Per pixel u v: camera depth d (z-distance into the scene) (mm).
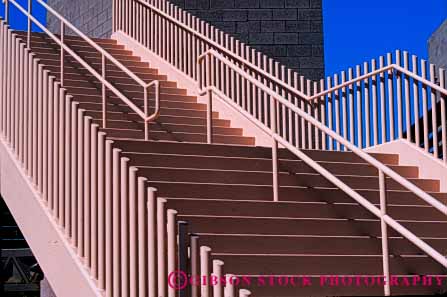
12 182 8039
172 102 10602
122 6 13570
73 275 6242
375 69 9344
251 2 15703
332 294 5914
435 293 6293
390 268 6352
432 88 8539
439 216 7539
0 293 13656
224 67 11016
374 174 8203
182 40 11773
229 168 7398
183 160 7230
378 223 6867
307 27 15742
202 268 4617
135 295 5332
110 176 5781
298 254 6238
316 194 7215
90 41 9062
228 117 10484
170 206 6406
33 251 7270
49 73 7234
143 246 5238
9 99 8477
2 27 8930
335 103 9828
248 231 6391
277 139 6875
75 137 6441
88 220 6113
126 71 8172
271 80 9797
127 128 9445
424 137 8695
